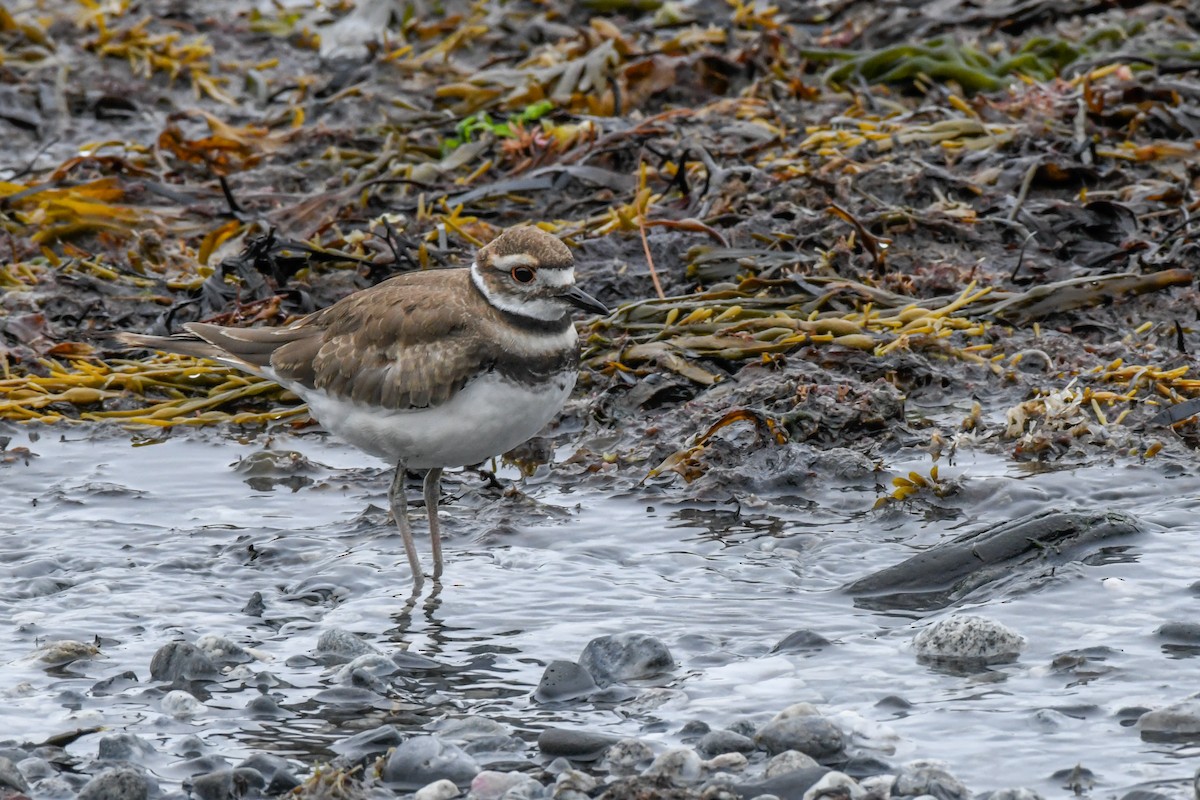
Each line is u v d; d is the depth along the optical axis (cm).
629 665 915
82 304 1589
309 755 820
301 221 1714
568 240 1611
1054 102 1864
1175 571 1012
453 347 1020
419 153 1944
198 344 1148
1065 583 999
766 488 1216
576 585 1052
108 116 2230
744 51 2100
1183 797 734
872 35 2242
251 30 2530
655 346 1405
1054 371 1381
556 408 1061
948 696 861
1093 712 832
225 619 1018
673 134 1833
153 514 1223
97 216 1759
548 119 1945
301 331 1116
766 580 1051
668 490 1227
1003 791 738
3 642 977
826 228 1583
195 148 1945
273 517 1212
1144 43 2120
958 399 1371
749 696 873
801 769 770
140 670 934
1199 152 1758
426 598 1041
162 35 2438
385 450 1071
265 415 1434
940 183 1689
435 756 797
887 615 987
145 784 773
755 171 1703
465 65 2317
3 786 768
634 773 791
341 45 2422
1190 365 1362
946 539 1098
